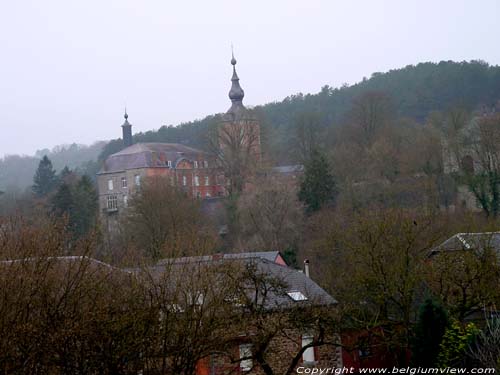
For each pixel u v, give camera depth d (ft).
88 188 304.50
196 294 89.86
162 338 85.97
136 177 406.21
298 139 360.07
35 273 80.53
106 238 230.68
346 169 282.77
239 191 287.69
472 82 459.32
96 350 80.07
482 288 128.67
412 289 134.31
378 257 134.10
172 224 220.02
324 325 106.73
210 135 328.08
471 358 100.12
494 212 242.58
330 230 189.26
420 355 110.83
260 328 98.48
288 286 115.85
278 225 250.16
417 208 199.82
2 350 75.66
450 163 269.03
